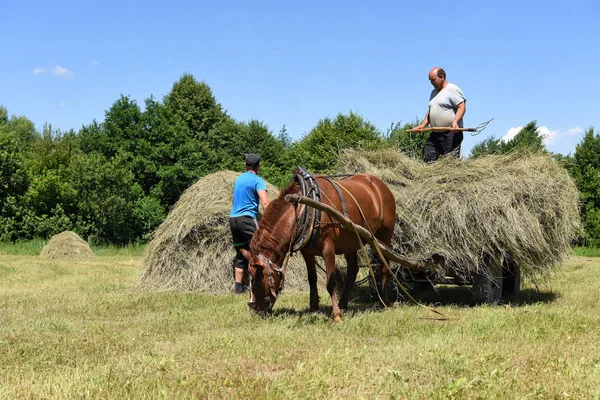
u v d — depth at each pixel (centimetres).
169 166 3938
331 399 329
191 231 941
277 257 602
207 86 5306
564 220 791
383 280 753
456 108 898
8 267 1410
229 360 418
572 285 1020
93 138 4109
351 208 664
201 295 852
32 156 4134
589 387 349
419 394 338
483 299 771
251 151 5059
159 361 400
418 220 757
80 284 1042
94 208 3216
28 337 523
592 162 3322
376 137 4341
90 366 420
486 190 748
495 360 414
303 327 581
